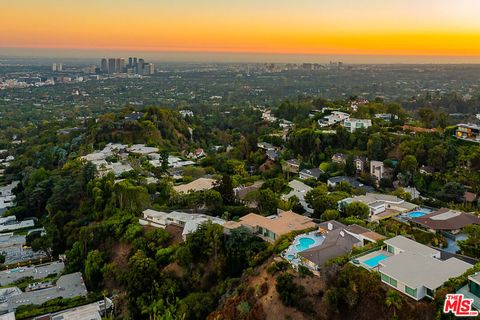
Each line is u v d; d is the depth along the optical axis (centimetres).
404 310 4250
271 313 4881
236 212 7712
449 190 8338
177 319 5494
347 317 4562
